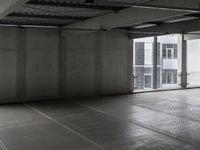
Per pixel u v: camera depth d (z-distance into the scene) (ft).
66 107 32.60
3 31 35.40
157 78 59.16
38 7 24.14
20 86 36.70
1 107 33.06
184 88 48.65
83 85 40.73
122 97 39.75
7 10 17.08
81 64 40.47
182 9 17.17
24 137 20.67
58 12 26.76
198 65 59.16
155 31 34.94
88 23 30.48
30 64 37.22
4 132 22.06
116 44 42.96
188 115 27.45
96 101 36.55
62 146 18.51
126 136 20.63
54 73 38.73
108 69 42.45
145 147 18.17
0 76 35.47
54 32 38.40
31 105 34.24
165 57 60.39
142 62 58.13
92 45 41.14
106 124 24.30
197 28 29.53
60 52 38.93
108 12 26.40
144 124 24.09
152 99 37.47
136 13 23.09
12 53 36.06
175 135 20.74
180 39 49.70
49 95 38.50
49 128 23.18
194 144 18.65
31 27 36.50
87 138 20.26
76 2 22.91
